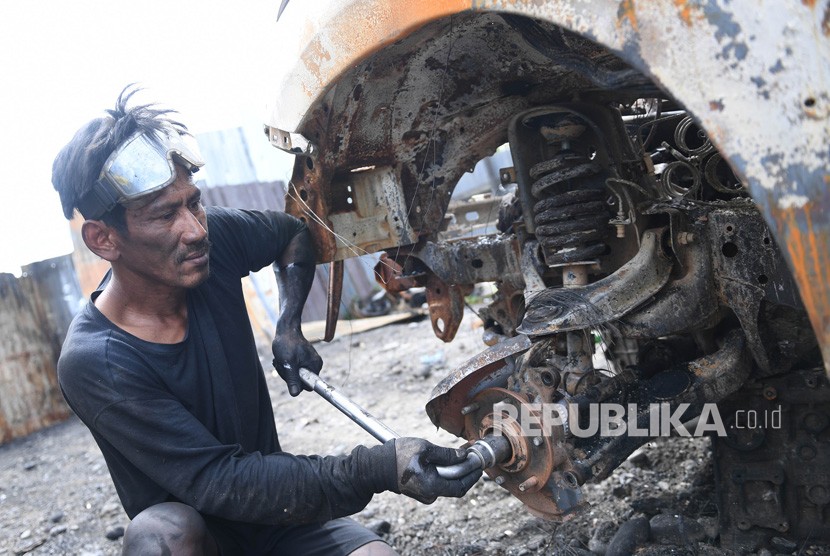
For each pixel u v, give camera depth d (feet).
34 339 18.71
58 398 19.01
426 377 15.16
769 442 6.88
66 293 19.48
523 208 7.28
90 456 15.01
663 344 7.29
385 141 7.54
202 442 5.63
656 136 8.15
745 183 3.79
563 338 6.55
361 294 24.32
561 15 4.41
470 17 6.29
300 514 5.51
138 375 5.70
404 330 20.04
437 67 6.96
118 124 5.63
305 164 7.36
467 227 10.93
